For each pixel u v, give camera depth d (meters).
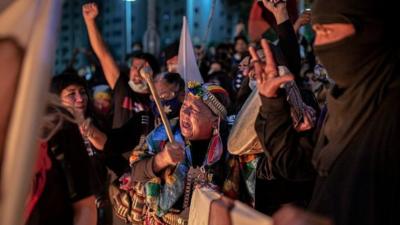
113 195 3.73
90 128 4.08
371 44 1.97
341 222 1.91
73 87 4.34
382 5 1.96
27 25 2.00
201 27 19.36
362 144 1.94
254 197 3.05
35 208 2.47
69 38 26.42
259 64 2.34
